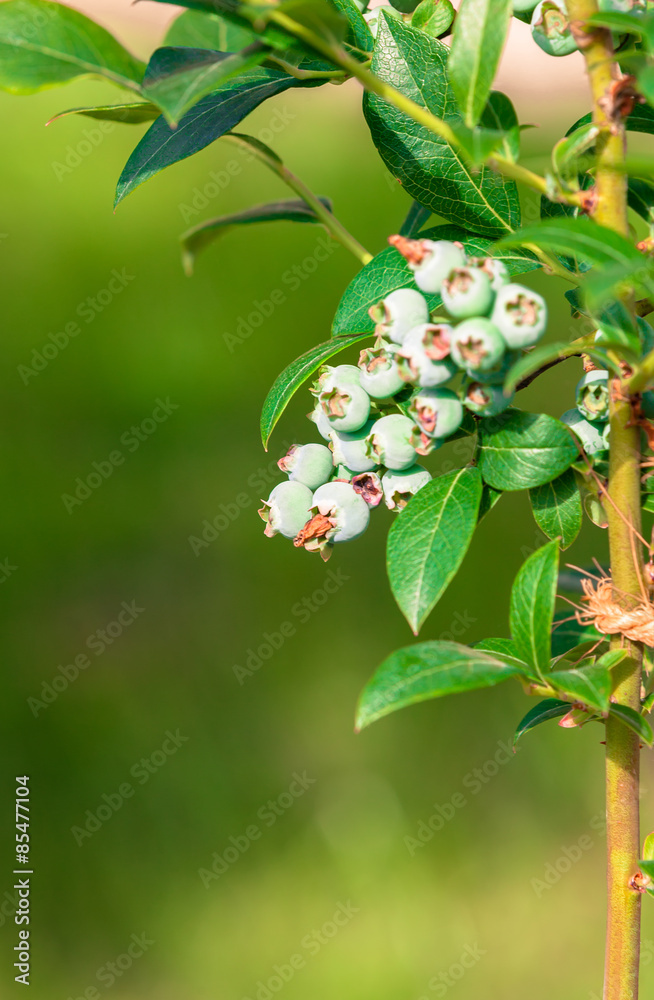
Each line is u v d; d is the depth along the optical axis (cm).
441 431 130
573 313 150
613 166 110
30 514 563
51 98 965
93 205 808
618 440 127
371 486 149
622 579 130
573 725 138
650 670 145
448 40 171
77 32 117
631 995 138
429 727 473
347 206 787
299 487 152
